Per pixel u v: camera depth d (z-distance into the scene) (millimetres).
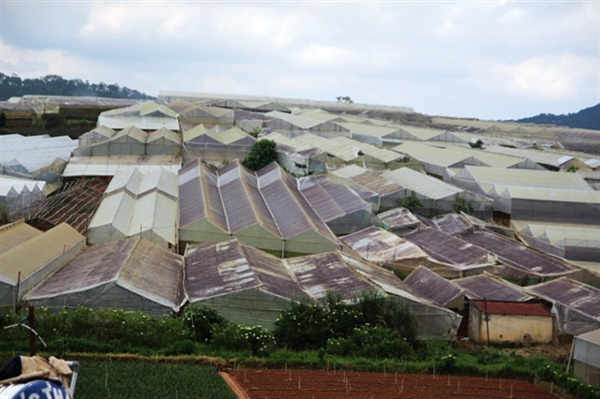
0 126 115500
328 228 55750
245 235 50406
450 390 29719
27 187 60156
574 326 39250
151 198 58594
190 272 40719
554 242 56969
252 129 113500
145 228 49250
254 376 29547
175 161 82375
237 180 66562
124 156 82562
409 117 186750
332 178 75750
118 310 33375
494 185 69250
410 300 37938
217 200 60719
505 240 56000
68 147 91125
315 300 37531
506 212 66062
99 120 104000
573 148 137500
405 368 32406
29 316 15750
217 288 36750
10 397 8773
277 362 31469
